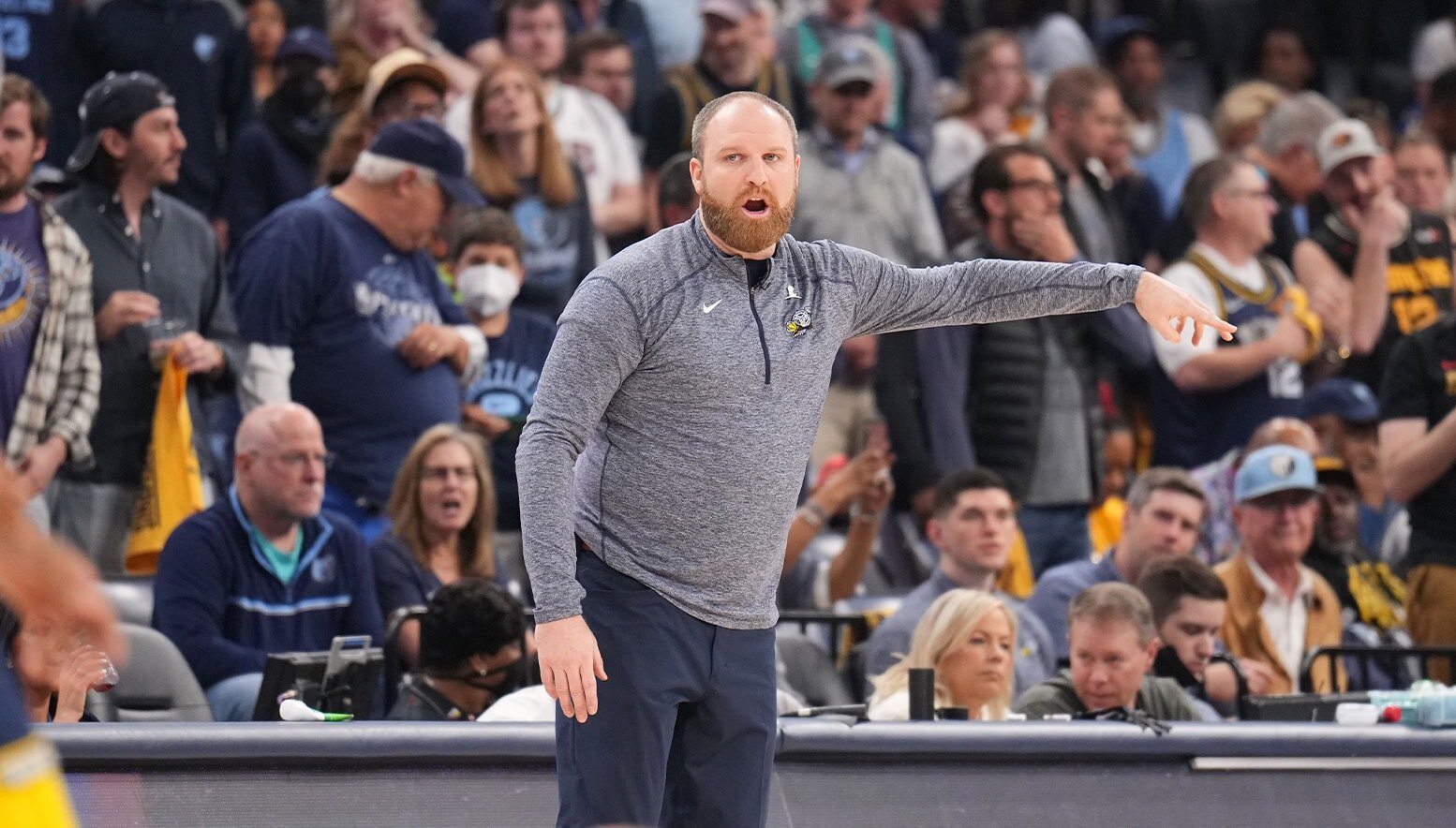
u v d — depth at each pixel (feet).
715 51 97.45
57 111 91.09
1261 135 105.29
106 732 40.63
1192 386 84.69
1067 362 82.64
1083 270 40.16
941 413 80.79
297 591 62.80
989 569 68.44
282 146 87.40
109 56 90.84
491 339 79.00
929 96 109.40
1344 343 94.07
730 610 38.24
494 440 77.71
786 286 38.22
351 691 51.37
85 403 65.92
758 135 37.24
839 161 91.91
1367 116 108.78
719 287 37.58
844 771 46.14
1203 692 66.85
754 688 38.55
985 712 57.72
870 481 72.74
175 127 70.03
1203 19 135.95
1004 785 47.11
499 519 77.66
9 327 64.23
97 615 18.22
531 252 82.89
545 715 51.08
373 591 64.85
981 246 82.69
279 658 50.37
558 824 38.58
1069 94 95.25
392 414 71.05
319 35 88.69
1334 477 79.97
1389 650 65.10
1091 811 47.26
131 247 69.10
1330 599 75.00
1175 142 115.85
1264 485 72.23
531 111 83.15
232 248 86.69
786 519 38.47
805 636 67.21
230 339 72.38
